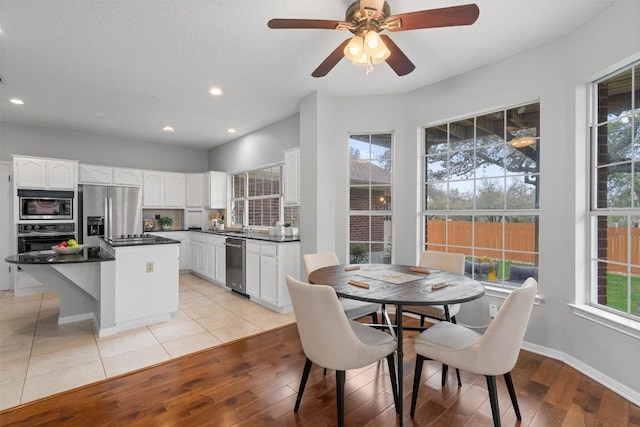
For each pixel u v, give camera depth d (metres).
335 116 3.75
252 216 5.59
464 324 3.03
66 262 2.73
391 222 3.67
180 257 5.90
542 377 2.21
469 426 1.72
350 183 3.83
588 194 2.36
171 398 1.97
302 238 3.78
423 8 2.09
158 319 3.31
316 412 1.84
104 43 2.53
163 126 4.96
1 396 1.97
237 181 6.00
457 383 2.16
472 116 3.10
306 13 2.16
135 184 5.63
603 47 2.12
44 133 4.97
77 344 2.74
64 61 2.83
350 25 1.81
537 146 2.69
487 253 3.00
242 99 3.80
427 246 3.49
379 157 3.77
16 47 2.58
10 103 3.89
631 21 1.95
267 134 4.94
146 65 2.92
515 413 1.76
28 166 4.41
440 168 3.38
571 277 2.39
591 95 2.34
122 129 5.13
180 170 6.43
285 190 4.19
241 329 3.15
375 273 2.36
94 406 1.88
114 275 2.99
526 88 2.65
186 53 2.70
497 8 2.09
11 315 3.49
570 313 2.39
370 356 1.71
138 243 3.21
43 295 4.31
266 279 3.83
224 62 2.87
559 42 2.47
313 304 1.62
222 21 2.25
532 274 2.71
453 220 3.27
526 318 1.63
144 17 2.20
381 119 3.64
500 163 2.92
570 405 1.89
